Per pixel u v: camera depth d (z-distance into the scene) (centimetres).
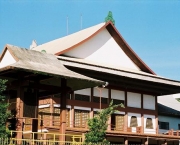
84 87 3553
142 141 5669
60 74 3142
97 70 4834
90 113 5050
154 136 5591
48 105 4625
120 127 5372
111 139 5434
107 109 3881
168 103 6938
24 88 3191
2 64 3319
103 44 5675
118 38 5762
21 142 2944
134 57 5900
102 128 3744
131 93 5612
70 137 4684
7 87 3189
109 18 6419
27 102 3147
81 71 4756
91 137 3669
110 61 5712
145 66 5916
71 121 4828
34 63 3209
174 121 6606
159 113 6262
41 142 3431
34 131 3497
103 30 5694
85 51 5459
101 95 5241
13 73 3155
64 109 3356
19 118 3031
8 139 2861
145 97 5794
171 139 5816
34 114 3169
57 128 4397
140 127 5506
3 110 2931
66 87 3362
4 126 2884
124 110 5456
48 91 3469
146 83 5459
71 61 4719
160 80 5612
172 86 5772
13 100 3412
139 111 5650
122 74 5131
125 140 5250
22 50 3338
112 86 5366
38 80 3250
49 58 3466
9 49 3250
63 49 5200
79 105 4950
